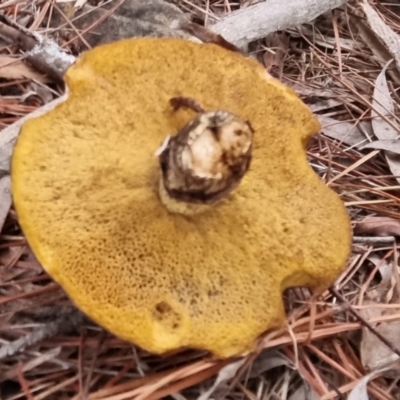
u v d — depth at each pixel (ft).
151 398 0.79
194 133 0.65
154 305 0.70
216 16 1.21
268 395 0.86
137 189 0.71
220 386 0.81
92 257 0.68
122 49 0.73
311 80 1.23
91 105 0.72
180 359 0.83
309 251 0.76
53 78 1.05
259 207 0.75
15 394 0.82
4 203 0.90
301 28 1.28
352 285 0.97
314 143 1.12
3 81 1.05
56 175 0.69
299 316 0.88
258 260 0.74
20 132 0.69
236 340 0.72
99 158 0.71
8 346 0.80
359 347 0.90
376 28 1.27
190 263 0.72
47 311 0.84
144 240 0.70
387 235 1.02
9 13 1.13
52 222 0.68
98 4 1.18
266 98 0.78
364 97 1.21
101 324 0.68
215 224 0.73
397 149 1.12
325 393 0.84
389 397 0.87
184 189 0.67
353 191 1.07
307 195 0.78
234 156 0.64
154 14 1.15
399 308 0.93
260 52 1.22
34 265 0.88
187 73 0.75
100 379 0.83
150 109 0.74
